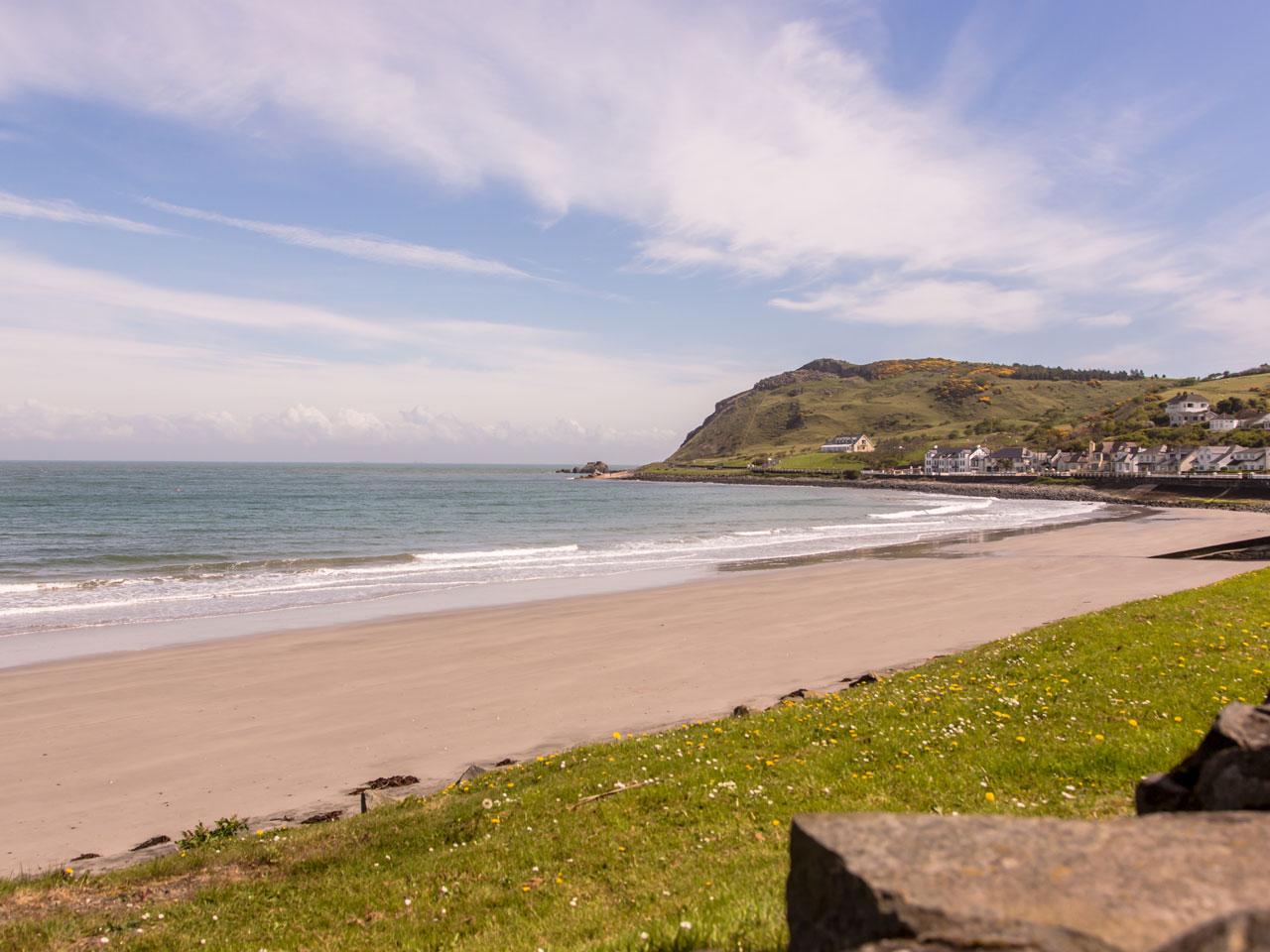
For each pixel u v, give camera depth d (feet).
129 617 119.14
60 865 44.47
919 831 13.58
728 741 48.70
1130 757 37.96
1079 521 321.52
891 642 97.50
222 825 46.39
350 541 237.86
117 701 77.05
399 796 52.54
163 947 29.12
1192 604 84.12
